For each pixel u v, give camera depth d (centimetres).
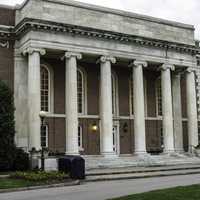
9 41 4406
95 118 4916
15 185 2648
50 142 4562
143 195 1911
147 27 4953
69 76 4300
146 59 4812
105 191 2336
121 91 5172
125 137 5106
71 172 3055
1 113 3612
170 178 3152
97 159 4241
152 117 5362
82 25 4484
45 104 4631
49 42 4209
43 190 2528
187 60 5188
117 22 4731
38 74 4131
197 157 4956
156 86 5484
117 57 4622
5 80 4316
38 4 4250
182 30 5278
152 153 5209
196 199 1783
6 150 3606
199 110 5875
